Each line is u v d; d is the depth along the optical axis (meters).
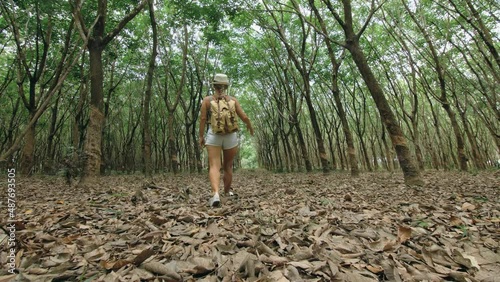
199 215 2.97
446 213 3.17
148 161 11.09
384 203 3.84
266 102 27.77
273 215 2.96
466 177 9.30
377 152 35.41
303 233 2.29
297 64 13.12
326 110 26.86
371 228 2.48
